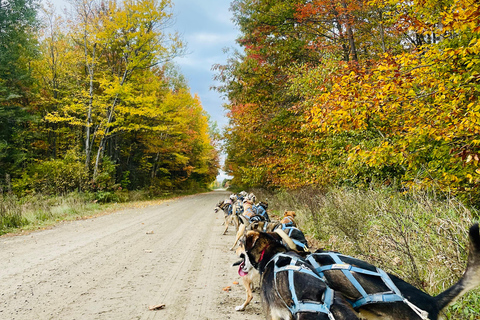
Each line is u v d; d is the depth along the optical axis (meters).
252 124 15.45
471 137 4.97
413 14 6.70
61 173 20.94
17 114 22.73
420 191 6.08
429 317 2.44
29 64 24.78
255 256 3.37
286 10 14.20
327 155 11.16
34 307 4.77
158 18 22.55
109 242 9.59
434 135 5.20
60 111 24.78
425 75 5.31
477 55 5.06
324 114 5.87
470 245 2.55
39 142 27.58
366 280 2.69
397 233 5.25
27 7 23.03
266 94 16.20
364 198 8.03
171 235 11.01
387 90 5.25
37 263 7.18
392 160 5.93
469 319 3.52
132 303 4.97
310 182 11.41
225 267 7.10
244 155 22.67
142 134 31.42
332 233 7.69
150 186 33.12
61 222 13.62
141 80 26.27
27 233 11.00
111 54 26.72
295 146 13.39
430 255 4.52
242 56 17.16
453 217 4.81
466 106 4.97
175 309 4.77
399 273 4.50
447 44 5.91
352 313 2.35
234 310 4.76
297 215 11.18
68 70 24.89
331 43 14.27
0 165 21.19
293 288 2.65
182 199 32.34
